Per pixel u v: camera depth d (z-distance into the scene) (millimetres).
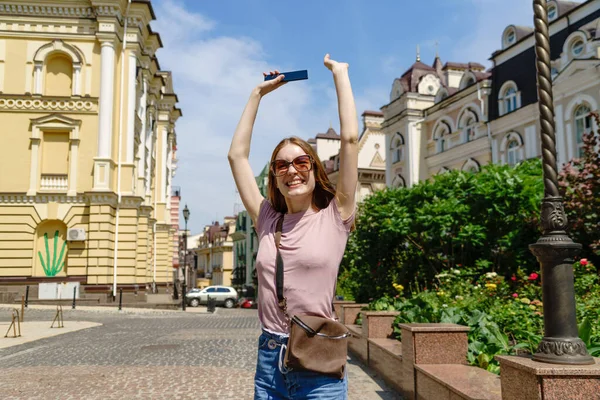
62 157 26609
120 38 27844
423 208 12320
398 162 33219
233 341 12531
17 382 7461
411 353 5742
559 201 3504
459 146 27859
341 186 2498
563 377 3070
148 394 6664
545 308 3426
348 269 18016
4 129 26094
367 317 8438
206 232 100438
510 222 11492
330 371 2291
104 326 16656
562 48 21328
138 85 30734
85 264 25703
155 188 39250
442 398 4730
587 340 4691
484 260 11289
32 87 26422
